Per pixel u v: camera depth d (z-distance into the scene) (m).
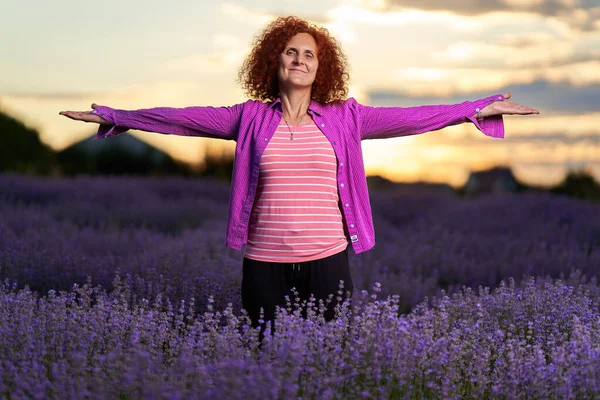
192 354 3.73
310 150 4.16
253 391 3.05
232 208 4.25
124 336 4.15
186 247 7.78
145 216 12.22
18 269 6.49
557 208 12.67
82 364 3.29
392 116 4.37
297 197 4.13
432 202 15.20
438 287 7.44
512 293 5.01
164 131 4.47
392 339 3.61
